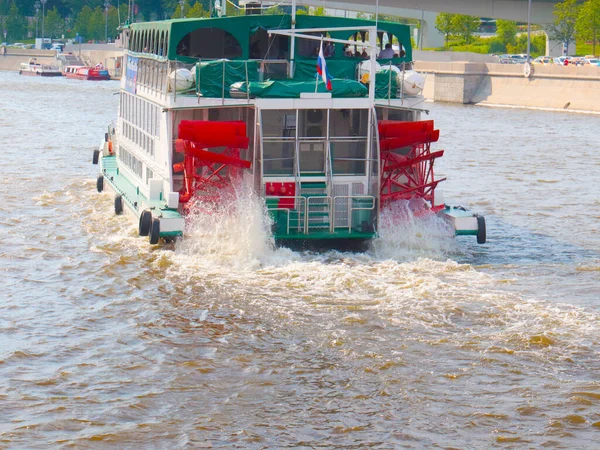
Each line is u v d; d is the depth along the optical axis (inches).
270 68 1643.7
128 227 1814.7
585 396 1013.8
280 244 1583.4
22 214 1973.4
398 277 1444.4
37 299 1348.4
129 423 957.2
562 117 5393.7
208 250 1546.5
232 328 1219.9
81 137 3708.2
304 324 1232.2
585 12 7086.6
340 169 1583.4
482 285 1422.2
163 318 1261.1
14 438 920.9
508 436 935.0
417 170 1690.5
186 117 1617.9
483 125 4749.0
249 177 1579.7
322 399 1016.2
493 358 1114.7
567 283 1454.2
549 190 2484.0
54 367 1089.4
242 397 1019.3
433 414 981.2
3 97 6427.2
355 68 1702.8
